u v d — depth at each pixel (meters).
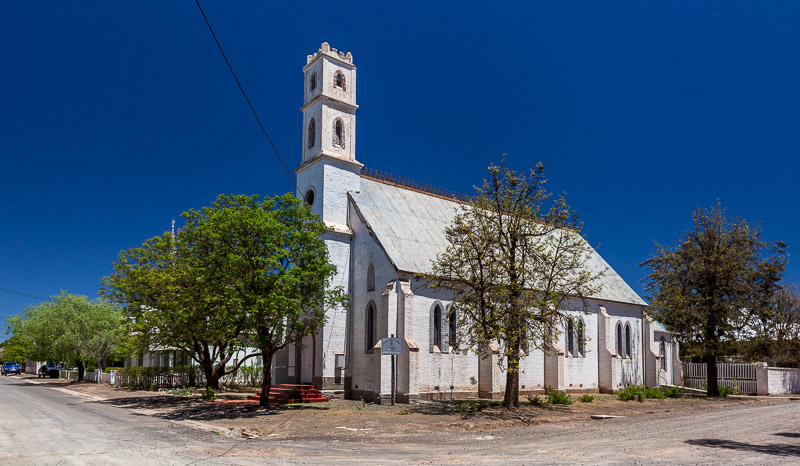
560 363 36.03
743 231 39.09
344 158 35.72
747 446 15.91
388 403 28.80
